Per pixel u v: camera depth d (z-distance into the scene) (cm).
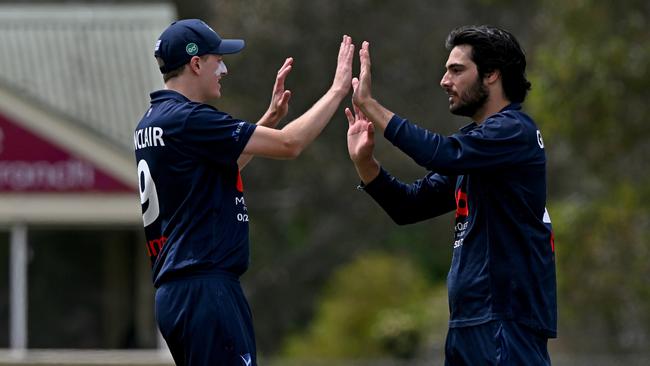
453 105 2361
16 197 5978
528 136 2294
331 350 8850
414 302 9081
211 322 2288
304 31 10344
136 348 5991
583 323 7506
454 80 2347
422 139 2266
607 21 6712
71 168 5997
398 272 9319
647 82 6550
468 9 10625
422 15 10675
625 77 6562
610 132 6650
